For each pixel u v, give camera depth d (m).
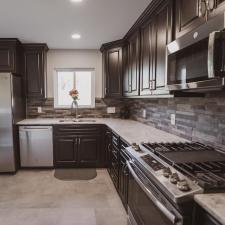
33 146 3.82
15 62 3.68
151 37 2.35
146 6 2.32
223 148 1.61
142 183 1.46
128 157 2.01
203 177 1.08
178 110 2.32
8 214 2.38
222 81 1.09
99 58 4.44
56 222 2.24
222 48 1.01
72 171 3.78
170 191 1.00
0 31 3.20
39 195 2.84
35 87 4.03
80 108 4.47
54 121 3.97
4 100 3.51
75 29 3.12
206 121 1.83
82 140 3.88
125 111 4.38
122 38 3.60
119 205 2.58
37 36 3.47
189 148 1.70
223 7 1.10
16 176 3.54
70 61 4.40
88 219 2.29
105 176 3.53
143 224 1.54
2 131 3.54
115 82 3.89
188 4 1.50
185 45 1.43
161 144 1.85
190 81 1.39
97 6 2.33
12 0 2.17
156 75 2.20
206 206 0.86
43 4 2.27
